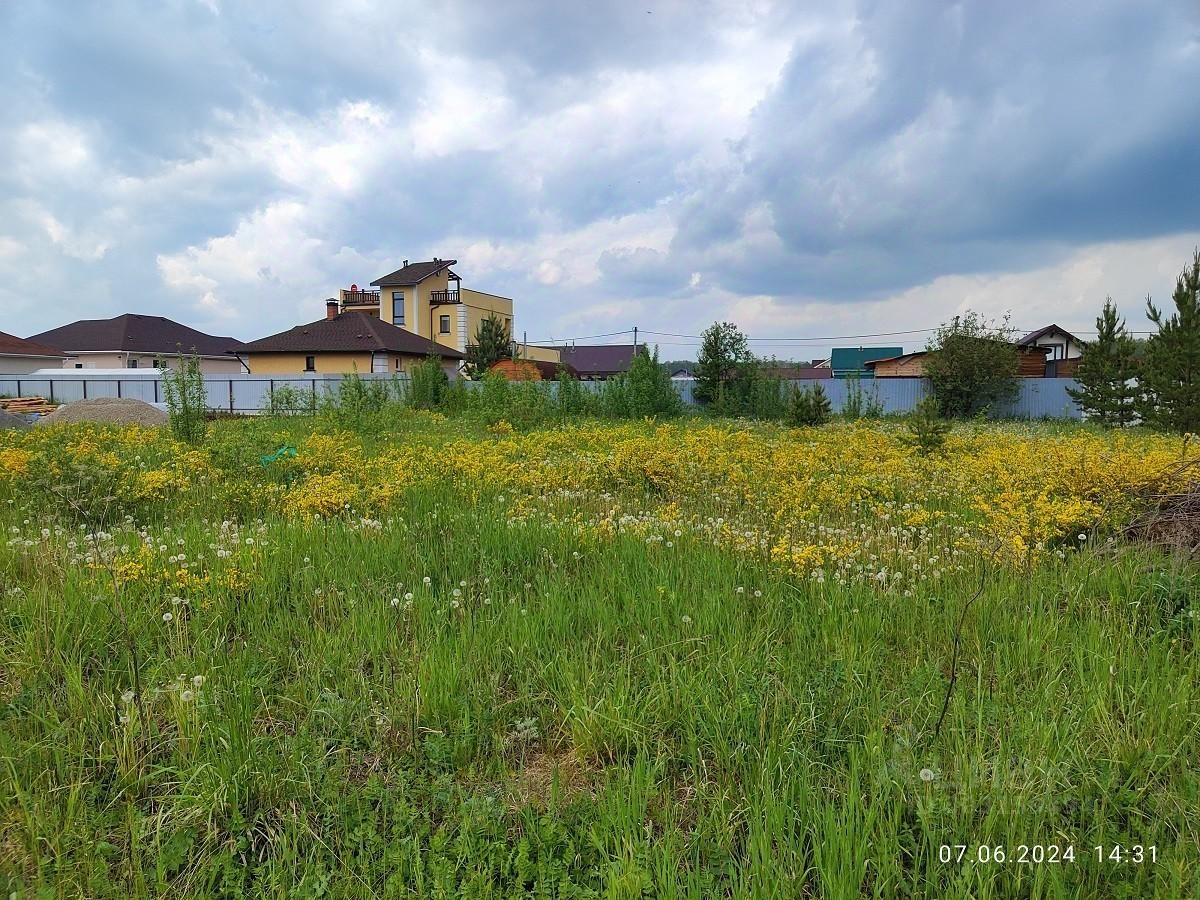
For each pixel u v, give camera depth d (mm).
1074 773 2508
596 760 2760
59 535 5000
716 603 3908
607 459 8922
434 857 2152
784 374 29562
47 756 2570
